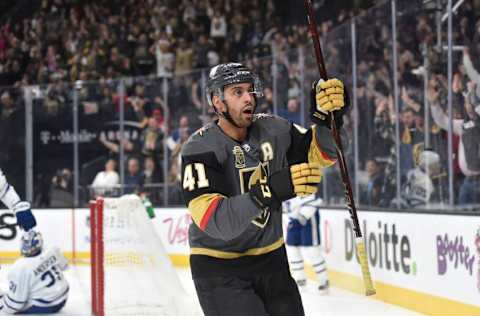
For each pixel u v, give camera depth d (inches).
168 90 557.6
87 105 563.8
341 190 436.8
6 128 561.3
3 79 781.3
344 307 335.9
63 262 335.9
